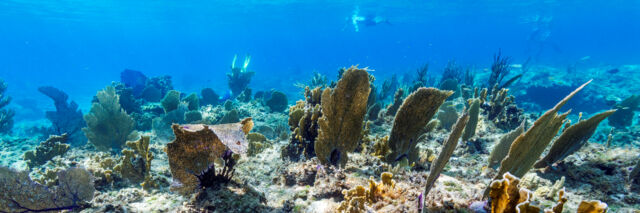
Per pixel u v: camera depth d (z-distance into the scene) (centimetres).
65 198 288
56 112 1511
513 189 171
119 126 655
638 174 306
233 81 1948
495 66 1125
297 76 4959
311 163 341
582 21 10169
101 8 4769
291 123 455
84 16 5725
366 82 326
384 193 242
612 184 313
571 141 341
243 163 422
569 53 8281
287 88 3719
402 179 301
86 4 4328
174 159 259
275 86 3931
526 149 250
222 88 4119
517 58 6450
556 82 1855
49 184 365
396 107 744
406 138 377
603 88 1908
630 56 6981
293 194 306
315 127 420
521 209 158
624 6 6662
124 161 365
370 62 7744
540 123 235
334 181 294
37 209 274
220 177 286
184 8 5069
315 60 9388
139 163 376
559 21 9588
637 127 875
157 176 364
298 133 437
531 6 5306
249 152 486
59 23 7081
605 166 346
